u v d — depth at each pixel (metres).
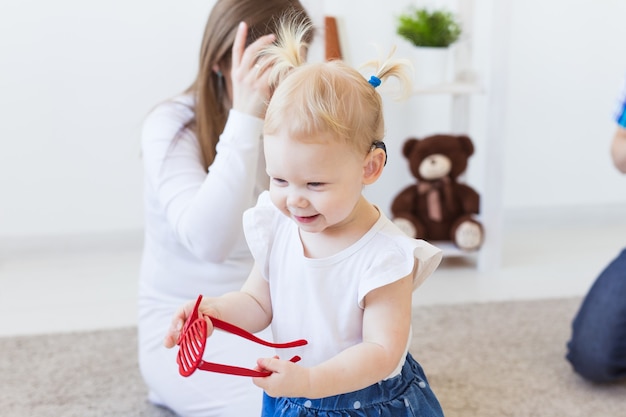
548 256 2.58
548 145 2.85
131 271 2.47
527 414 1.57
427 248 0.91
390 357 0.86
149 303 1.50
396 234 0.90
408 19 2.41
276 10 1.32
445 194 2.47
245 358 1.38
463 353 1.85
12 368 1.78
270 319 0.99
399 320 0.88
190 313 0.91
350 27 2.55
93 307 2.18
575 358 1.71
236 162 1.25
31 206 2.59
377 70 0.93
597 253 2.62
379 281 0.86
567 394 1.66
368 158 0.86
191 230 1.28
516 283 2.33
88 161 2.59
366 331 0.88
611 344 1.63
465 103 2.61
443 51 2.37
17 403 1.62
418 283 0.95
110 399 1.65
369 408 0.95
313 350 0.92
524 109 2.79
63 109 2.54
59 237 2.62
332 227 0.91
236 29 1.31
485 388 1.68
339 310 0.90
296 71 0.85
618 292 1.65
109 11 2.49
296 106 0.81
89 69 2.52
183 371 0.80
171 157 1.38
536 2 2.70
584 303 1.74
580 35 2.75
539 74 2.77
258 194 1.40
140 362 1.54
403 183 2.77
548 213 2.92
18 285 2.35
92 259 2.59
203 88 1.37
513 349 1.87
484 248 2.44
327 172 0.82
